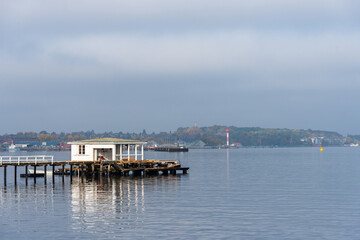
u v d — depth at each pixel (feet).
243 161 595.06
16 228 128.57
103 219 140.15
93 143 280.31
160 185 231.30
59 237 119.44
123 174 292.81
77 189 211.61
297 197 190.19
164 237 119.14
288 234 122.11
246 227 129.90
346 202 175.52
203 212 152.05
